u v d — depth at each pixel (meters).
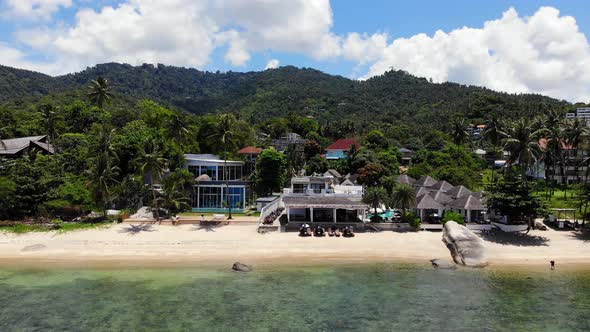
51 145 84.38
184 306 32.28
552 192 80.12
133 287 36.56
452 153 110.56
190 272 40.91
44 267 42.22
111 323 29.17
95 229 53.59
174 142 81.12
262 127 182.12
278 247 48.66
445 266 42.75
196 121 111.25
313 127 182.00
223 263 43.88
